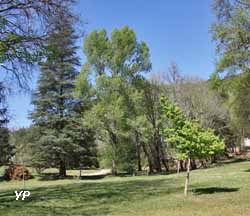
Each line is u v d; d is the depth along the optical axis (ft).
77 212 47.11
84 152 141.49
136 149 144.56
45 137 139.64
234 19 93.91
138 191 68.59
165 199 55.67
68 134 140.56
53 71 142.61
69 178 137.18
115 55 137.39
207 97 148.66
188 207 46.85
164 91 149.18
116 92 135.23
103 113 131.95
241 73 97.40
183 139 58.54
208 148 58.44
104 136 138.10
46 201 58.49
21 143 168.86
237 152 205.77
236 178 83.71
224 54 96.53
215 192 60.70
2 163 158.61
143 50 139.64
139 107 138.62
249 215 39.06
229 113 144.15
